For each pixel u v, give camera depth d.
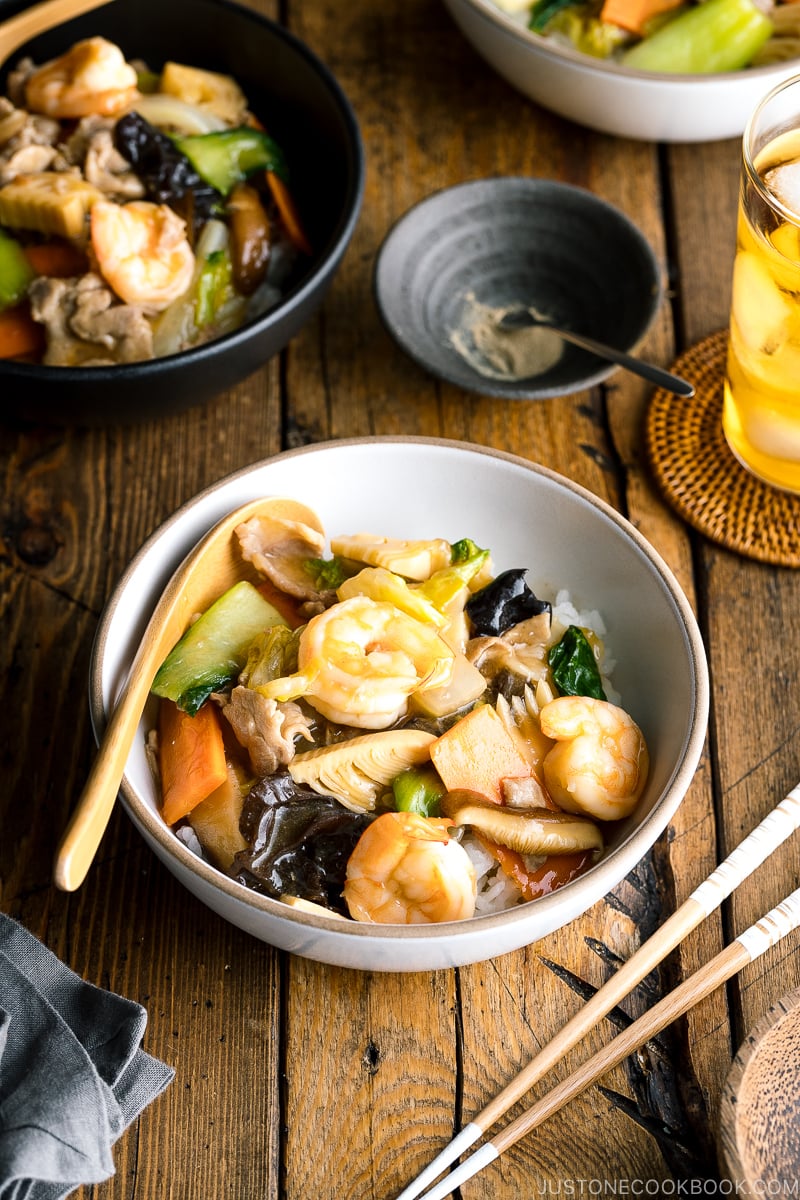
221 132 0.99
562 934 0.83
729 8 1.02
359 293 1.02
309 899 0.79
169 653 0.83
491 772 0.81
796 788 0.84
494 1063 0.80
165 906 0.84
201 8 1.02
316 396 0.99
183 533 0.84
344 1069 0.80
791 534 0.92
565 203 0.99
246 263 0.98
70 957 0.83
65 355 0.94
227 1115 0.80
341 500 0.88
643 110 1.00
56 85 0.98
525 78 1.02
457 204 0.99
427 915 0.78
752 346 0.88
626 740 0.81
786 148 0.88
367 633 0.81
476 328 0.99
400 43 1.12
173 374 0.90
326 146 1.01
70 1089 0.75
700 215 1.04
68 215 0.93
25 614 0.92
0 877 0.85
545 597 0.88
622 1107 0.80
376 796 0.81
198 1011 0.82
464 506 0.88
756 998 0.81
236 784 0.81
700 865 0.85
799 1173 0.76
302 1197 0.78
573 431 0.97
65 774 0.88
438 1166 0.78
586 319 0.99
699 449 0.95
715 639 0.91
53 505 0.96
